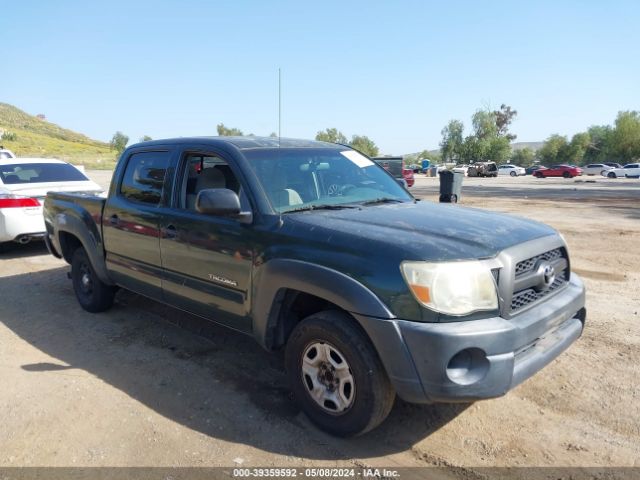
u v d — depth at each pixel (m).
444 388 2.71
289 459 3.01
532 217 13.90
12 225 8.14
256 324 3.51
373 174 4.57
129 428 3.34
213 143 4.10
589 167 58.47
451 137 94.81
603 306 5.72
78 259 5.62
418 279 2.74
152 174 4.55
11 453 3.09
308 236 3.21
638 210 15.68
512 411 3.54
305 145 4.41
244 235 3.55
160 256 4.32
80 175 9.62
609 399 3.67
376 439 3.22
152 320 5.38
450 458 3.03
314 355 3.26
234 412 3.54
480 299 2.77
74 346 4.72
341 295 2.94
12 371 4.20
